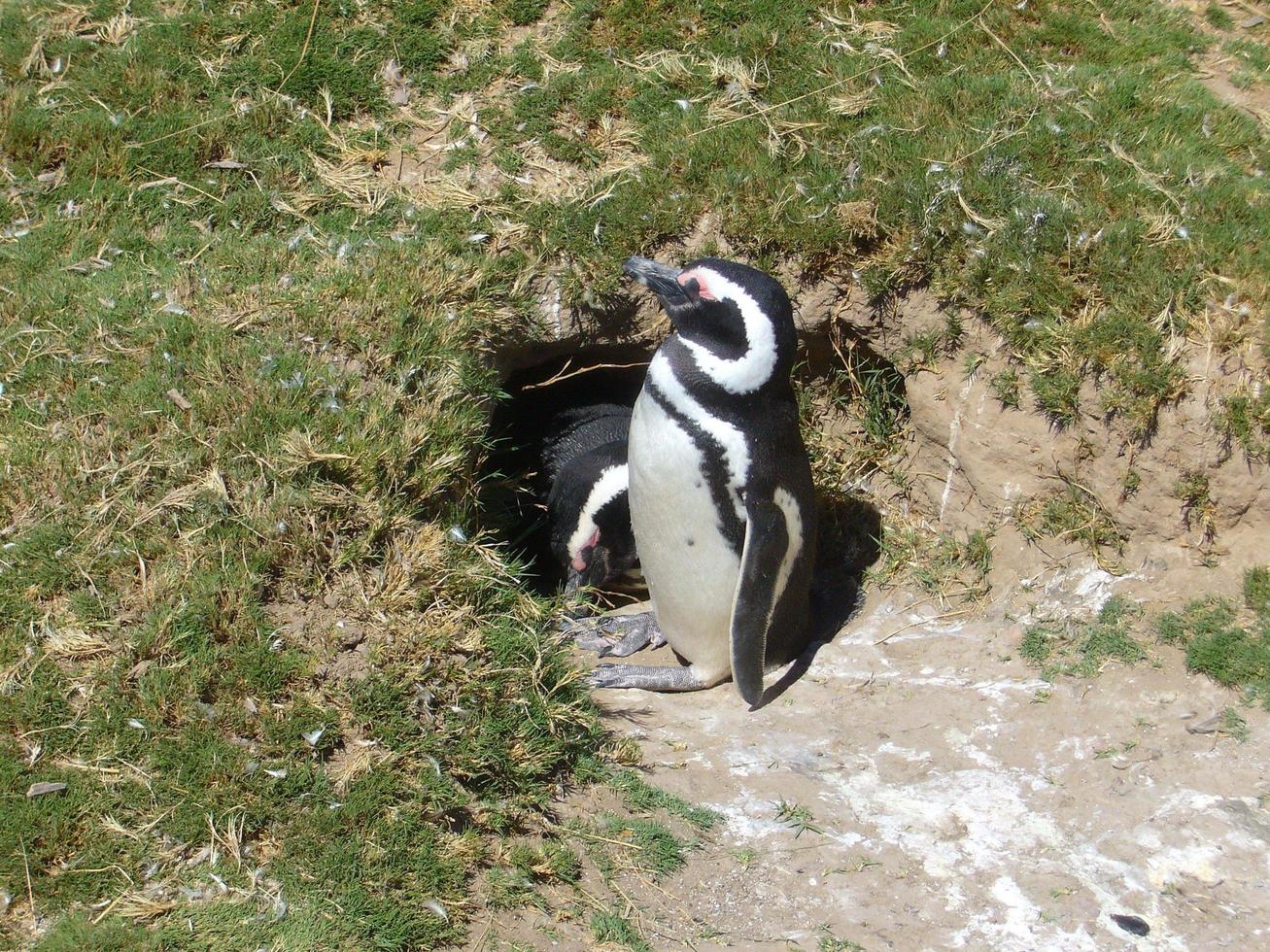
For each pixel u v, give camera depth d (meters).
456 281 7.82
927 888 5.77
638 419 7.07
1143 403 7.14
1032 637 7.17
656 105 9.03
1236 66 9.84
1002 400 7.71
